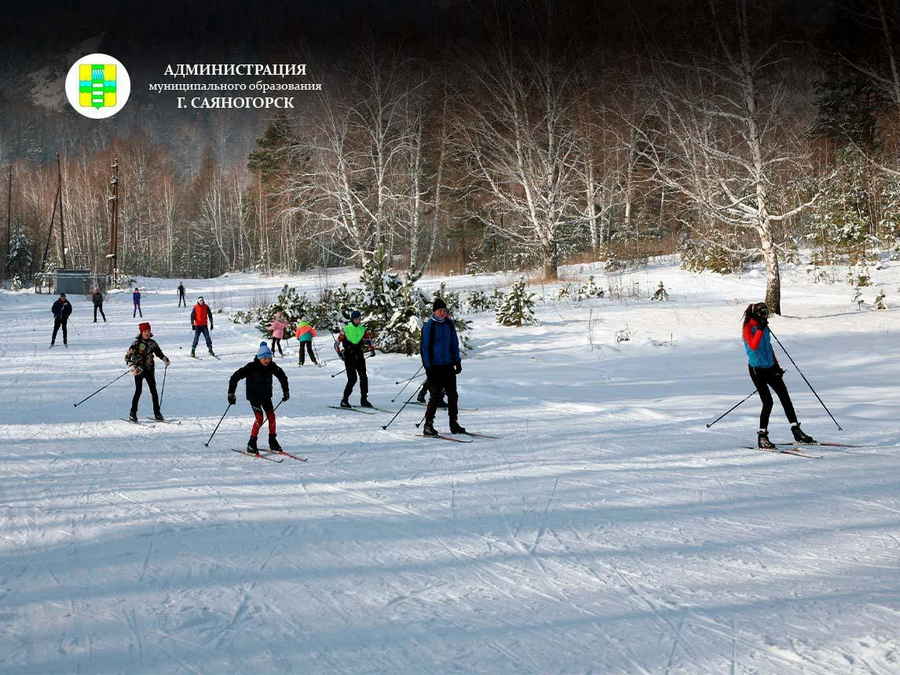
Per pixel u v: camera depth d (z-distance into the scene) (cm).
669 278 2986
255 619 373
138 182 9169
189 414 1111
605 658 330
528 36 3562
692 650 337
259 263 7119
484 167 3716
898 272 2638
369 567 449
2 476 699
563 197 3641
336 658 330
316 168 3725
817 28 2198
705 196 2292
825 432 895
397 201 3778
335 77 3650
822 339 1731
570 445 842
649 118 2994
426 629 361
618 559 461
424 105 3762
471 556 468
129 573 438
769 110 2209
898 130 2970
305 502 602
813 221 2986
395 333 1892
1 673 315
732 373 1410
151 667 322
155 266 9175
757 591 407
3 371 1634
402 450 826
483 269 4384
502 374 1505
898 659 325
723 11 2189
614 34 3347
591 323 2116
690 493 621
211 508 584
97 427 996
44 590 412
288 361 1844
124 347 2156
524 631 358
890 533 507
